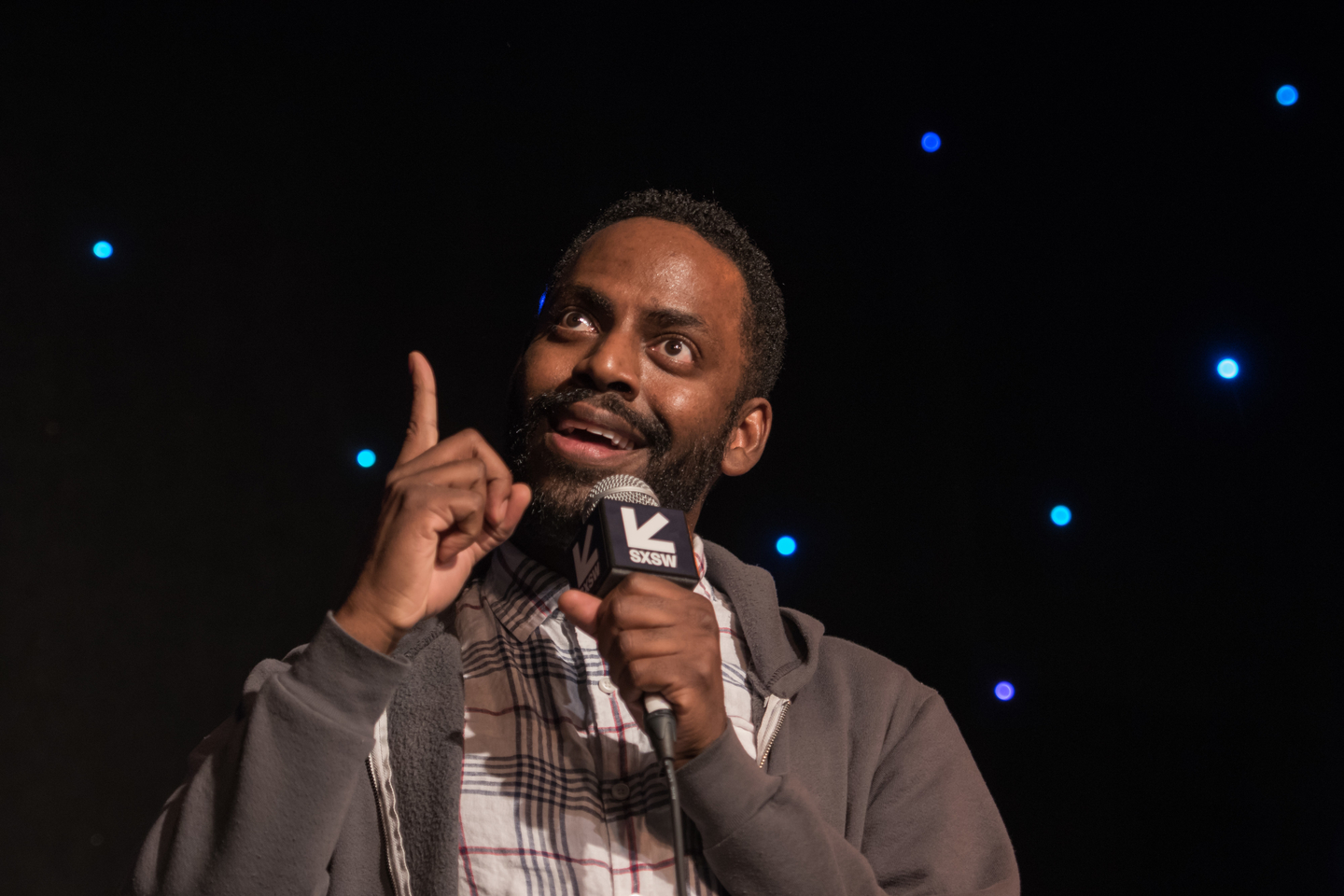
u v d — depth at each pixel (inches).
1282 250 153.3
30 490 161.0
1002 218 172.7
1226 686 152.1
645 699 46.0
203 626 165.8
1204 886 148.5
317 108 180.9
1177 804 151.6
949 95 177.5
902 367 174.6
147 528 165.8
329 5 182.5
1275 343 152.9
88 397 166.1
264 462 172.7
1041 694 161.0
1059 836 155.3
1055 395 166.7
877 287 176.7
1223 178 158.2
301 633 168.7
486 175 182.1
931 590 168.1
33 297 165.0
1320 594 148.0
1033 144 171.8
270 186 178.5
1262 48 156.6
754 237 177.3
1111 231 165.5
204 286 174.2
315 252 179.3
